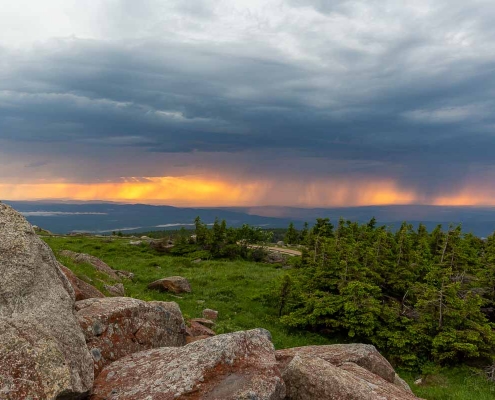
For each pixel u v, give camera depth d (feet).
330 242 122.01
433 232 147.74
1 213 37.06
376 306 90.48
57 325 32.68
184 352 36.60
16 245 35.14
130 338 41.86
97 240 233.14
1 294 31.89
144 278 134.92
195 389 31.19
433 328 85.35
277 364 36.58
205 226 225.97
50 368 27.63
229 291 127.44
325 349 53.31
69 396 28.66
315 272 108.37
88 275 88.74
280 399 33.37
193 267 173.78
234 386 31.60
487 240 169.27
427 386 72.28
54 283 36.86
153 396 30.94
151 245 218.38
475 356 82.69
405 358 81.10
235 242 214.28
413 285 101.86
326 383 35.50
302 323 94.79
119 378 34.60
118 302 44.60
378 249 113.09
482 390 70.59
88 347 37.09
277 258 214.69
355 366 45.85
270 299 118.73
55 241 205.16
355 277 101.40
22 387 25.96
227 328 90.58
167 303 51.11
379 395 36.04
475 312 85.15
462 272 107.76
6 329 29.09
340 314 94.12
